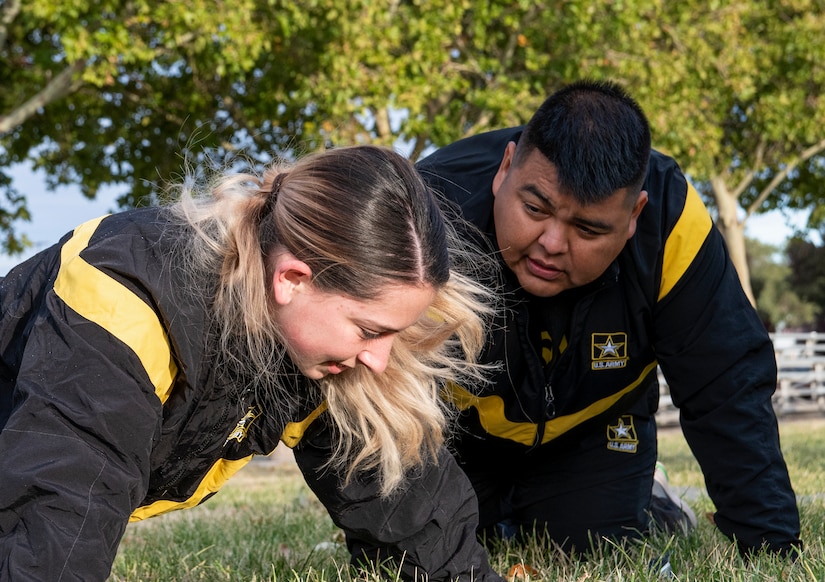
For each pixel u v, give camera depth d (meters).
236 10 10.40
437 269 1.88
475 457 3.43
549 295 2.71
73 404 1.75
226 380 2.04
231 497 6.61
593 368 3.02
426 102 11.54
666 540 3.26
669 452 9.16
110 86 13.12
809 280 35.12
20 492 1.67
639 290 2.86
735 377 2.81
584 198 2.44
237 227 1.93
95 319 1.80
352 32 10.74
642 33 12.61
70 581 1.69
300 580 2.79
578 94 2.57
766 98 15.41
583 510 3.41
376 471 2.45
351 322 1.88
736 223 17.97
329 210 1.83
